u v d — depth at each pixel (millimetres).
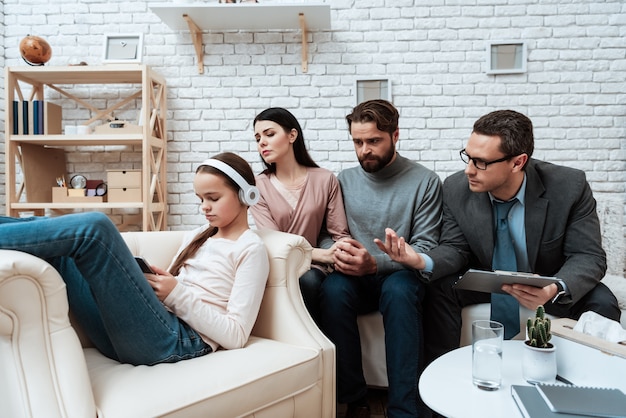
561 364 1126
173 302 1169
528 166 1748
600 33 2756
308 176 1945
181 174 2904
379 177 1920
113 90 2895
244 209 1420
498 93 2805
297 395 1212
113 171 2684
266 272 1338
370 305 1817
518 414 907
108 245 1007
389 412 1518
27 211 2867
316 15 2621
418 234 1844
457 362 1177
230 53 2859
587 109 2779
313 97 2854
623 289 2023
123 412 917
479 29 2797
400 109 2842
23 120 2617
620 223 2318
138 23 2879
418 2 2807
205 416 998
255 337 1396
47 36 2896
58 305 939
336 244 1718
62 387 907
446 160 2836
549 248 1690
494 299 1714
